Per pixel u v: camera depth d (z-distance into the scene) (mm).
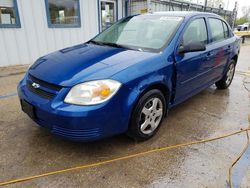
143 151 2375
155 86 2473
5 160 2172
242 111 3486
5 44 6152
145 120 2453
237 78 5617
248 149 2457
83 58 2424
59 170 2059
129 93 2143
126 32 3156
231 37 4359
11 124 2857
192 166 2164
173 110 3473
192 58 2918
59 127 2008
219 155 2344
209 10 15727
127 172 2061
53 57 2627
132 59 2344
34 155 2256
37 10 6504
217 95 4234
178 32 2791
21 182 1911
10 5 5984
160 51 2588
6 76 5270
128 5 9539
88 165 2133
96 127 2004
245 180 1995
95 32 8227
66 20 7281
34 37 6664
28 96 2219
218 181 1978
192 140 2615
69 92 1993
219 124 3033
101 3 8445
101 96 1984
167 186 1911
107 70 2133
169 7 11281
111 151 2355
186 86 3016
